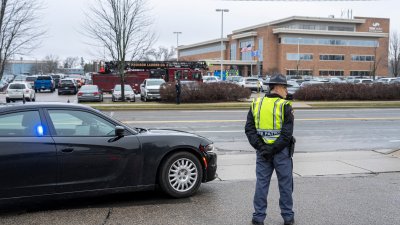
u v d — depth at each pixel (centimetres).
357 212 620
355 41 10494
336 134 1519
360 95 3416
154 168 666
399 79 5491
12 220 579
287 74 9969
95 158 627
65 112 632
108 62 4406
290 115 533
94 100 3259
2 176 576
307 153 1108
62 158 607
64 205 650
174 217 594
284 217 557
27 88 3488
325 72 10281
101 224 565
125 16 3189
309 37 10112
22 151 586
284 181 546
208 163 710
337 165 951
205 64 4631
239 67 10550
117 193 690
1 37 2108
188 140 693
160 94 3172
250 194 716
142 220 581
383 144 1298
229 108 2755
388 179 827
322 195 711
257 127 544
